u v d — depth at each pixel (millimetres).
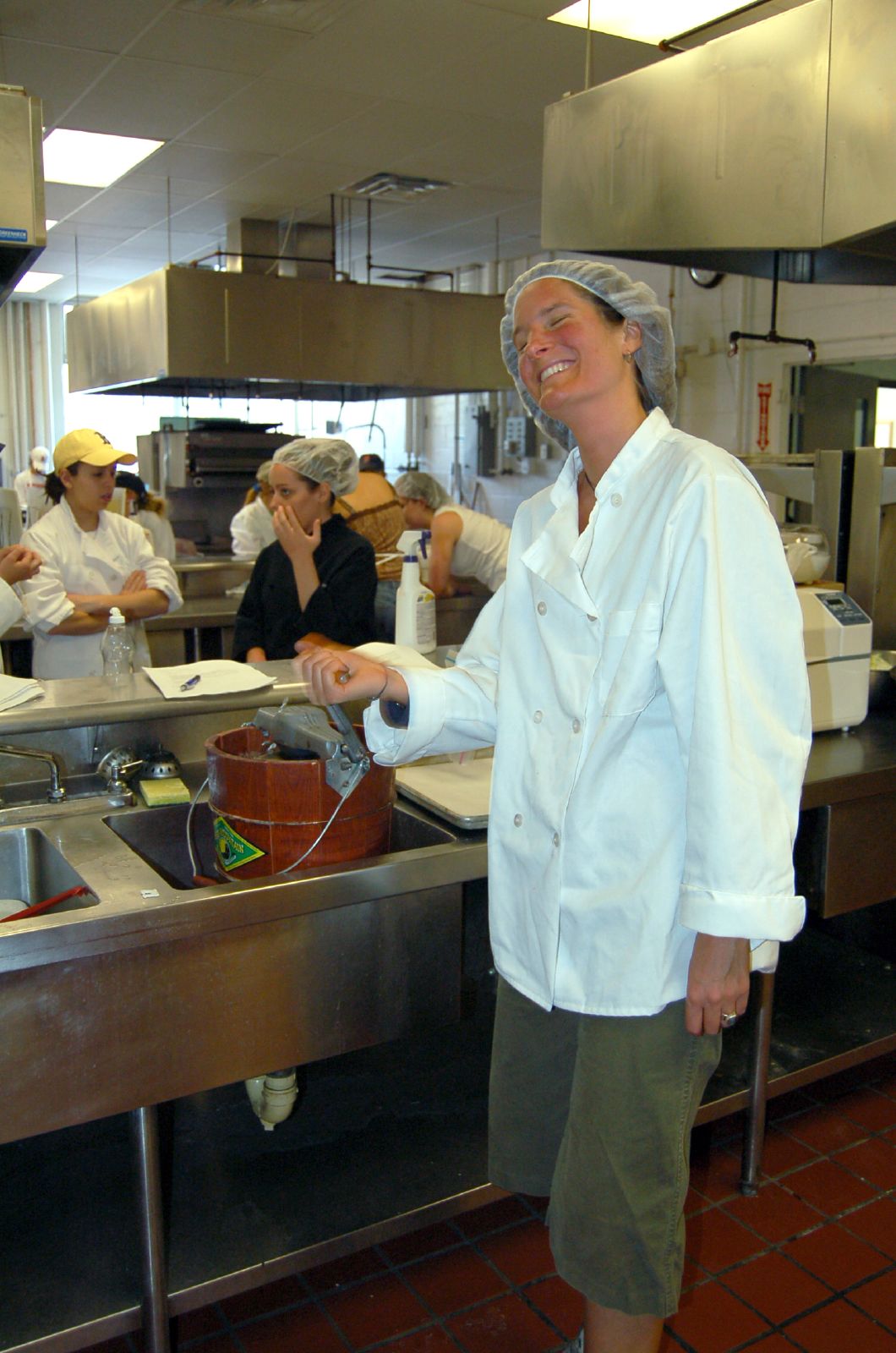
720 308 5785
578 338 1200
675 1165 1208
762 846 1068
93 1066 1338
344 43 3973
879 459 2557
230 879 1624
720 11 3703
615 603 1179
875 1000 2516
